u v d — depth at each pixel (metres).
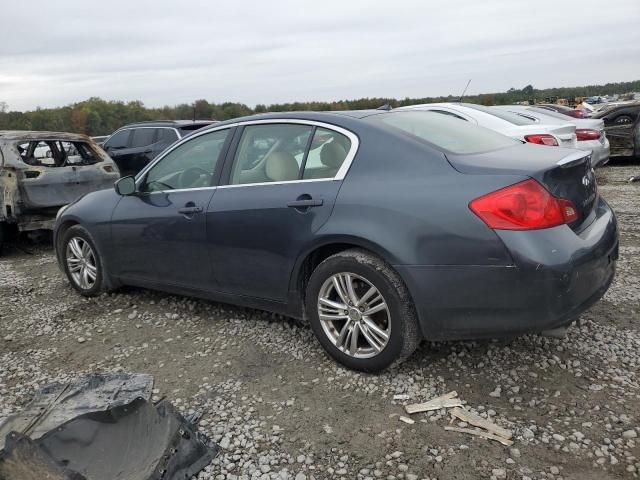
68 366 3.62
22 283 5.58
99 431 2.50
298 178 3.44
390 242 2.94
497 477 2.34
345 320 3.26
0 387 3.38
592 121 10.27
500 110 8.45
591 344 3.45
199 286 4.04
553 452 2.48
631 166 12.48
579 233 2.93
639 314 3.88
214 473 2.46
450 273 2.82
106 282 4.78
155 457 2.39
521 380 3.08
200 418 2.88
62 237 5.05
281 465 2.50
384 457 2.51
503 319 2.78
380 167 3.13
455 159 2.99
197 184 4.01
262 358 3.54
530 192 2.72
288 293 3.51
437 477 2.36
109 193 4.77
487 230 2.72
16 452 2.22
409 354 3.10
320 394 3.06
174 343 3.87
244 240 3.61
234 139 3.85
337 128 3.36
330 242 3.19
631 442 2.51
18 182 6.61
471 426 2.70
